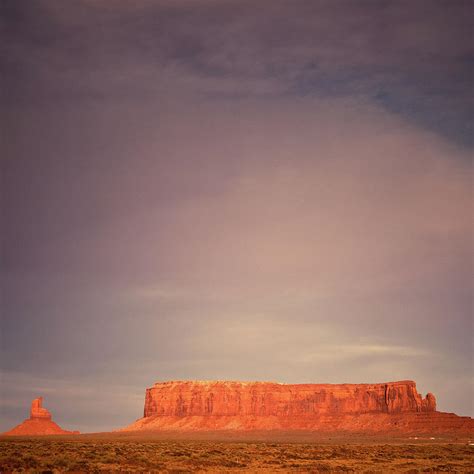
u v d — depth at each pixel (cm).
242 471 7781
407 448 15500
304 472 7788
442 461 10294
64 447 13012
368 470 8144
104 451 11419
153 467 7950
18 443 15712
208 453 11475
